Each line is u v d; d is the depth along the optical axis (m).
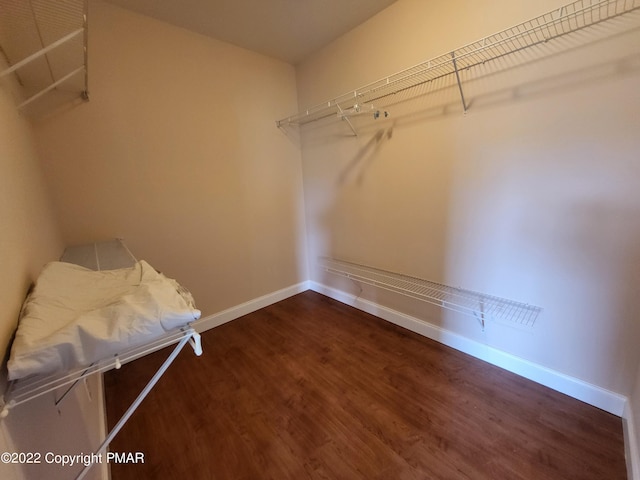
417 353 2.00
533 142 1.45
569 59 1.28
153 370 1.98
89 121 1.80
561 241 1.44
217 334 2.41
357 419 1.49
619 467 1.17
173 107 2.11
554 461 1.21
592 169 1.30
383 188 2.24
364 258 2.54
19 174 1.06
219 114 2.34
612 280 1.32
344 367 1.91
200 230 2.37
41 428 0.71
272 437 1.41
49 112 1.67
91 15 1.75
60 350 0.58
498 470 1.20
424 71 1.62
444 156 1.82
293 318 2.62
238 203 2.56
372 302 2.59
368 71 2.13
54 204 1.71
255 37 2.25
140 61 1.94
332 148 2.58
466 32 1.58
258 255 2.77
